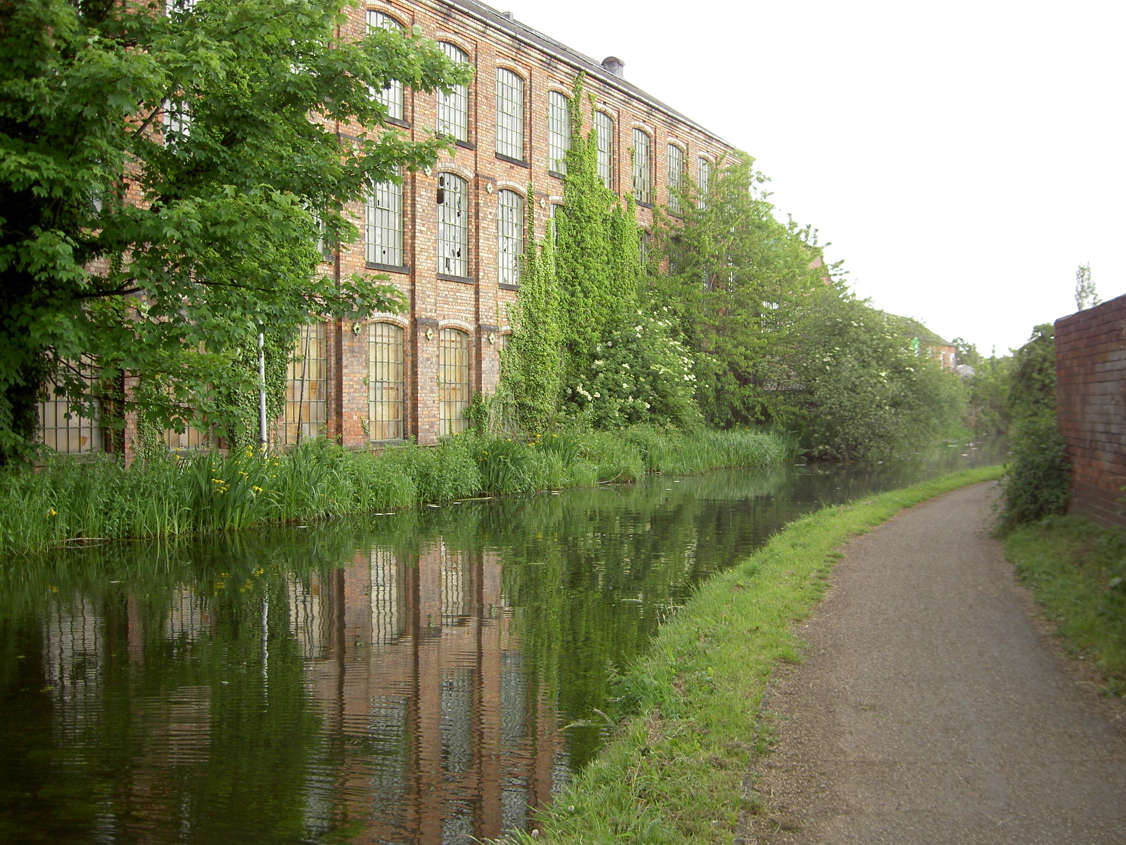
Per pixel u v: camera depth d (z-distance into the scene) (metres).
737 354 31.36
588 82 28.52
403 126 21.80
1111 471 9.30
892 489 21.39
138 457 15.12
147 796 4.91
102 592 10.03
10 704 6.39
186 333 11.55
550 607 9.23
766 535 14.07
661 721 5.26
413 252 21.94
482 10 25.67
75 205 11.54
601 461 23.70
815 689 5.74
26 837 4.44
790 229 35.22
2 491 12.57
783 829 3.90
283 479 15.64
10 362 11.63
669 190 32.75
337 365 19.98
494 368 24.52
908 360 33.22
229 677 6.99
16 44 9.95
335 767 5.26
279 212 11.11
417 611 9.10
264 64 12.34
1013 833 3.82
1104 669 5.87
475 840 4.36
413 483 18.12
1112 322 9.29
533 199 26.08
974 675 5.94
